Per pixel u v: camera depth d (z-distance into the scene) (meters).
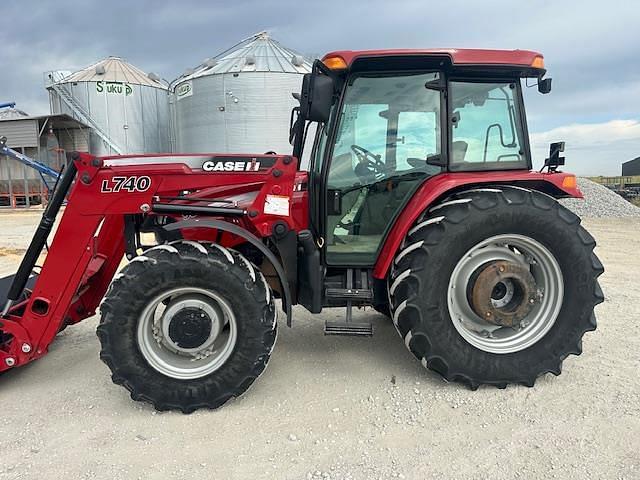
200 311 3.01
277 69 21.83
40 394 3.22
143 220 3.35
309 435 2.72
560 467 2.41
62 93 25.45
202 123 22.53
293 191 3.48
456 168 3.45
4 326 3.10
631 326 4.39
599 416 2.86
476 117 3.47
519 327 3.36
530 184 3.46
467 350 3.19
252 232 3.35
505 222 3.14
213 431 2.77
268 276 3.58
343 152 3.47
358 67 3.34
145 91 26.23
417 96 3.41
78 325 4.61
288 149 22.22
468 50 3.23
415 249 3.13
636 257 8.09
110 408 3.04
